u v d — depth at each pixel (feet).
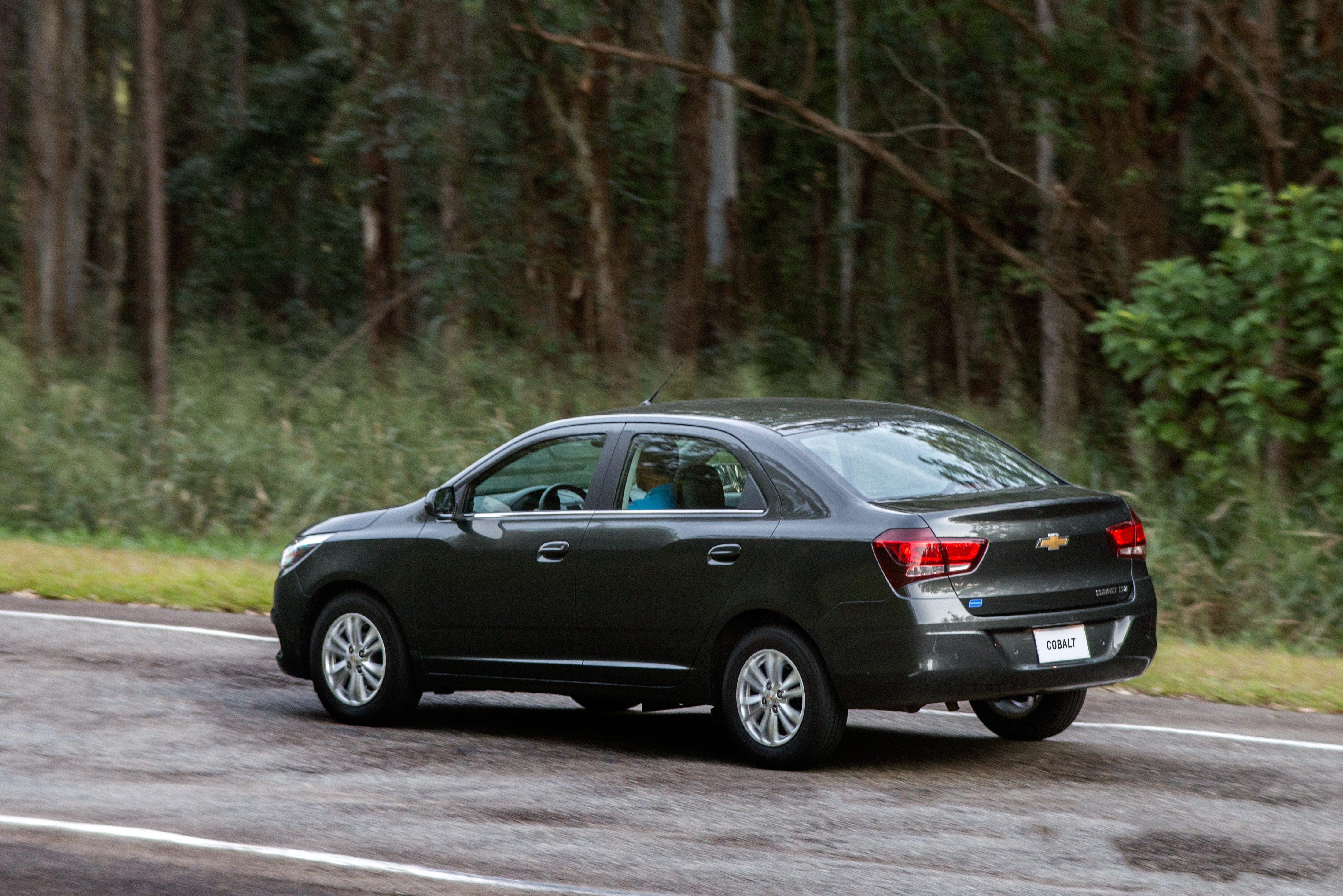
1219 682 124.67
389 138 316.81
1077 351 249.55
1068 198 234.99
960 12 250.37
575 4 257.14
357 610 104.47
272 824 73.61
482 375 256.32
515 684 98.84
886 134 256.73
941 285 360.89
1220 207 257.34
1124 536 89.51
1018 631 83.76
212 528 239.91
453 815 75.97
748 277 379.96
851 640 83.35
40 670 120.88
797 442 89.61
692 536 90.27
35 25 350.23
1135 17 233.14
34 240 348.18
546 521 97.14
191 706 107.96
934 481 89.40
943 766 89.97
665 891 62.54
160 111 292.40
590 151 299.79
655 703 93.25
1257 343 184.24
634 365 265.54
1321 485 190.08
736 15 360.07
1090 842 71.31
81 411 274.98
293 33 450.71
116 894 61.62
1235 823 75.36
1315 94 254.06
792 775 86.43
